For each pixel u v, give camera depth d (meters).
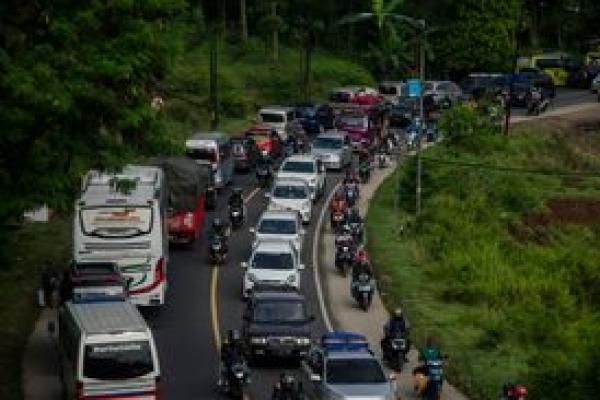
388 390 35.69
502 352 45.88
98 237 48.06
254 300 44.34
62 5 35.62
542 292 59.44
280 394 35.91
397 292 56.09
